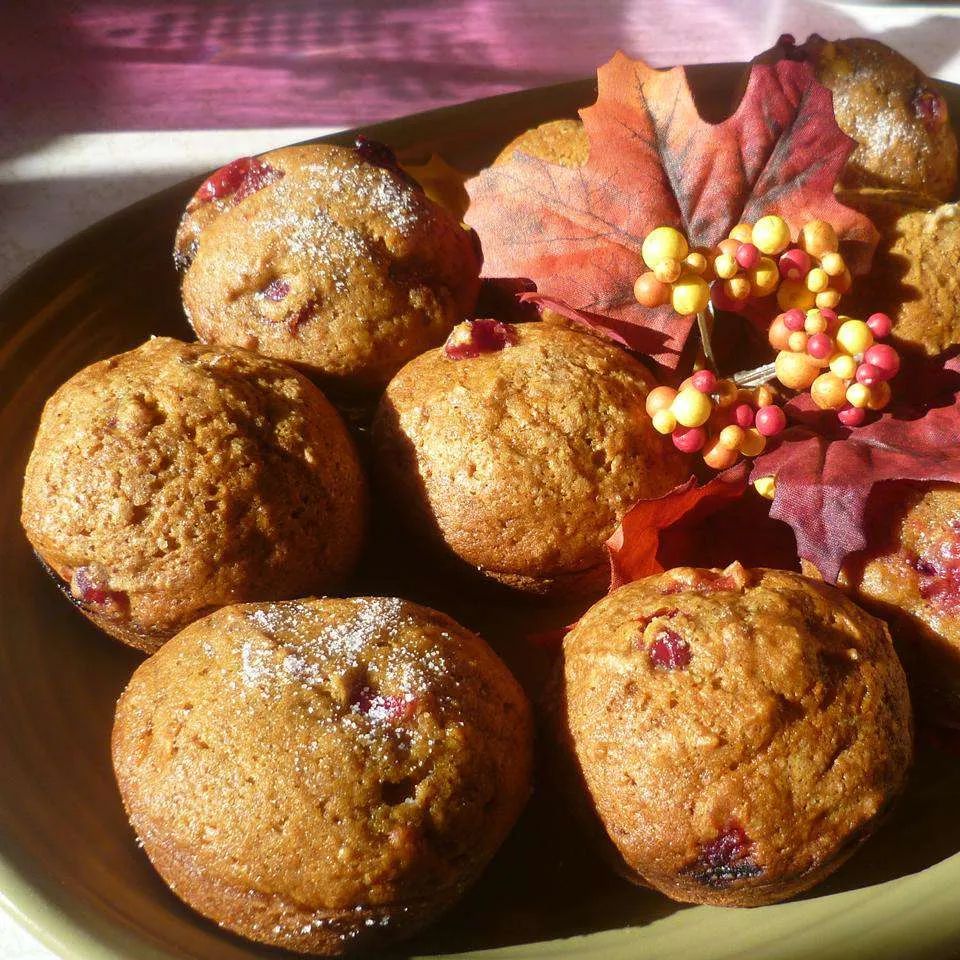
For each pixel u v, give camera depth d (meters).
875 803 0.26
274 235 0.33
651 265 0.31
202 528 0.29
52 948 0.26
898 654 0.30
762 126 0.32
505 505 0.31
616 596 0.29
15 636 0.31
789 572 0.29
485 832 0.27
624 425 0.31
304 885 0.26
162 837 0.27
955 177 0.38
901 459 0.30
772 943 0.27
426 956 0.27
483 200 0.33
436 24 0.54
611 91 0.32
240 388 0.30
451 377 0.32
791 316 0.30
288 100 0.49
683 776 0.26
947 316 0.32
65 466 0.29
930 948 0.27
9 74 0.49
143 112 0.48
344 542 0.31
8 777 0.29
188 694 0.27
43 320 0.36
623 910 0.28
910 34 0.52
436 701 0.27
